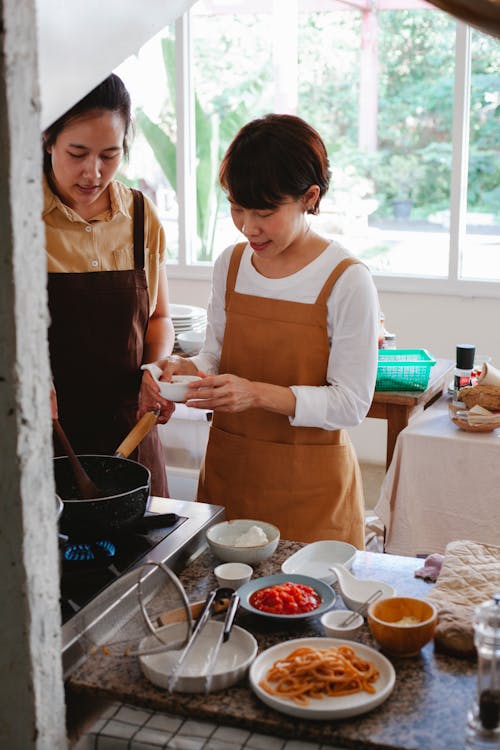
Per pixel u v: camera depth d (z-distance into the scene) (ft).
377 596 4.87
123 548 5.30
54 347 7.70
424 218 15.75
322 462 6.84
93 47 4.77
